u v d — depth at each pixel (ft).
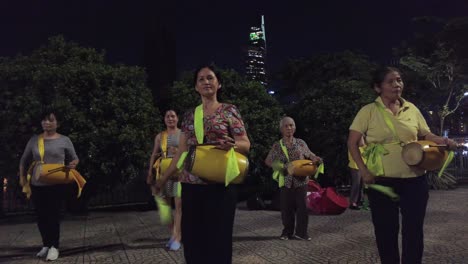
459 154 60.34
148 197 42.24
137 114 35.55
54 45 37.81
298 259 17.72
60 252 20.58
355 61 63.36
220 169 9.47
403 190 11.13
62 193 19.11
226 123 10.19
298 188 21.99
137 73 37.40
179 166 10.27
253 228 26.43
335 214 30.25
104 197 42.70
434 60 56.13
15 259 19.31
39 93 34.19
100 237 24.79
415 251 10.81
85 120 33.88
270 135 41.70
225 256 9.91
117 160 35.06
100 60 38.91
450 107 59.11
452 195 42.11
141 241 22.94
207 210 9.95
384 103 11.68
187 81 42.11
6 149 32.86
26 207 37.76
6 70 33.65
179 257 18.60
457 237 21.30
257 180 42.32
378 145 11.21
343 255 18.17
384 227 11.18
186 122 10.59
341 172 47.80
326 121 47.80
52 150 19.02
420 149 10.62
